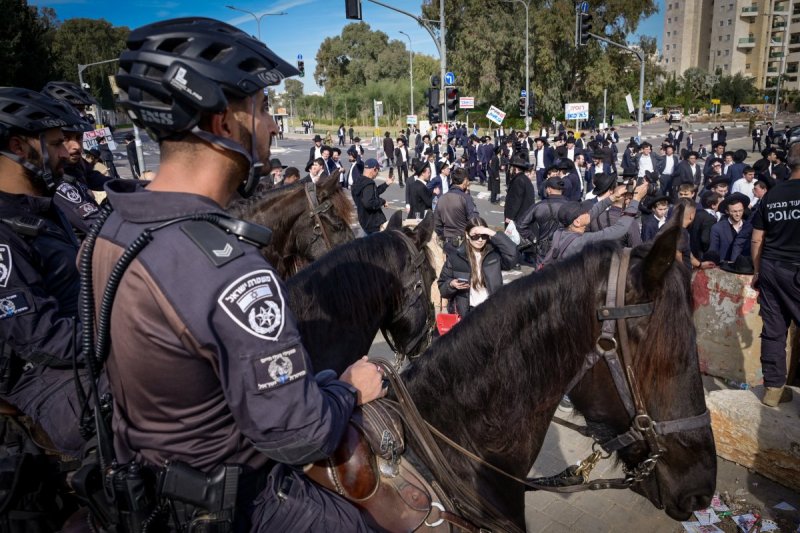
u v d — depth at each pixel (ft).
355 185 35.17
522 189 39.04
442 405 6.08
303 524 4.74
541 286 6.01
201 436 4.28
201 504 4.25
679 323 5.77
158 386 4.09
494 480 6.11
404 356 9.98
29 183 7.95
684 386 5.85
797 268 13.42
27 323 6.36
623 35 159.63
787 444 13.43
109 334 4.15
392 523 5.09
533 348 5.98
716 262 21.25
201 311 3.83
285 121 218.38
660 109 276.41
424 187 43.39
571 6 152.25
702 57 358.64
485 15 164.14
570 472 6.89
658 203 25.99
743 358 18.67
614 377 5.90
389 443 5.20
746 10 333.62
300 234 12.82
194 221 4.05
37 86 122.21
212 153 4.23
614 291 5.81
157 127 4.08
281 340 4.02
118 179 4.69
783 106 268.21
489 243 17.30
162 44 4.04
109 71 243.19
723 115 253.24
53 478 6.34
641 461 6.20
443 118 74.95
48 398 6.48
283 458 4.19
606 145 83.66
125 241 4.14
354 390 5.01
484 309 6.18
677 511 6.16
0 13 114.11
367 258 9.12
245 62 4.26
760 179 34.58
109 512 4.61
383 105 237.25
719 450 15.01
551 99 163.02
